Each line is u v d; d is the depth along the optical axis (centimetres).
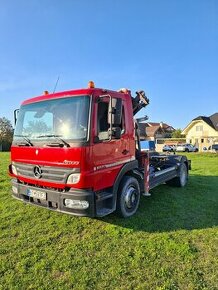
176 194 775
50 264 386
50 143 470
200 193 797
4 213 592
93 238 469
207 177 1099
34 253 417
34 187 500
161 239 461
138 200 594
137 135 636
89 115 450
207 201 704
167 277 353
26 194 514
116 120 473
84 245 443
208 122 5525
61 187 458
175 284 338
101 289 331
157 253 414
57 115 483
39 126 505
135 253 415
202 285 335
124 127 543
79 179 438
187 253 411
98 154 462
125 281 346
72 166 443
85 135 443
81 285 338
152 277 353
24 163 521
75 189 446
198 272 363
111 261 393
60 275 361
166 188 859
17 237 475
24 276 358
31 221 546
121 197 539
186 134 5853
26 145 515
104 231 497
